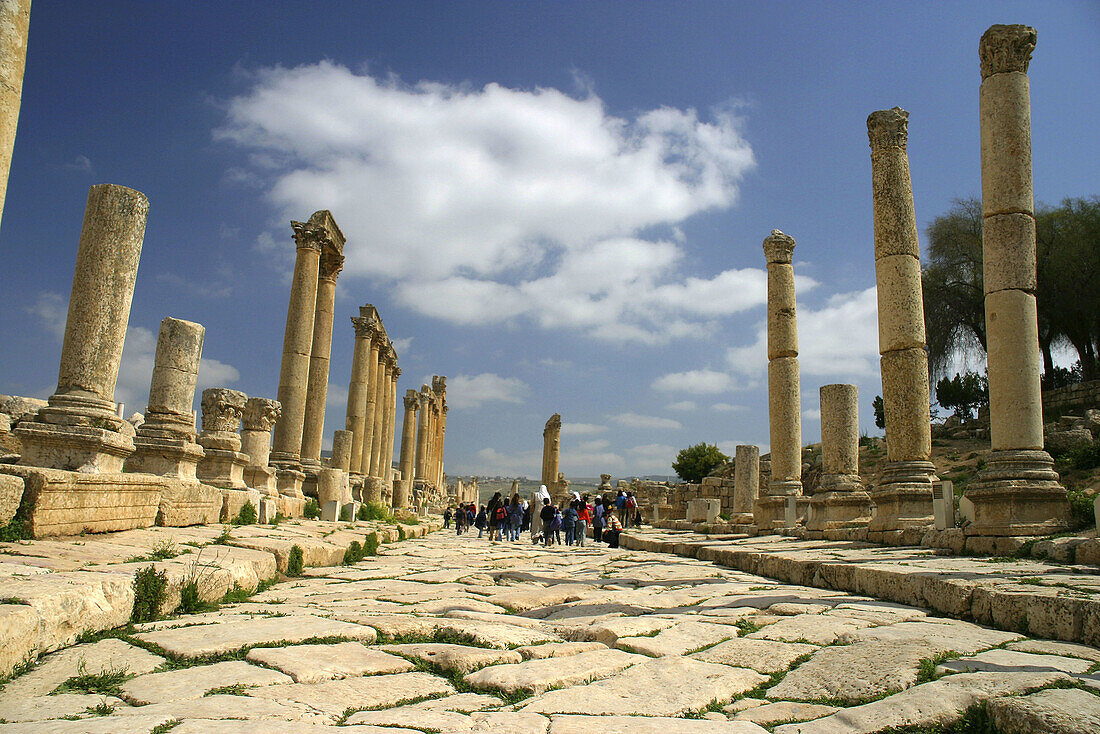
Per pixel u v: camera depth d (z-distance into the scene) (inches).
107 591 241.9
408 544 844.0
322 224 959.6
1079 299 1402.6
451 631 249.8
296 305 923.4
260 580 376.5
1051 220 1457.9
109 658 203.3
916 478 569.9
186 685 180.9
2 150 300.8
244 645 221.5
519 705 173.9
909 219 609.9
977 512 477.1
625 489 2245.3
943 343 1574.8
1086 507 445.1
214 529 505.7
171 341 537.0
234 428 637.3
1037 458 474.0
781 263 891.4
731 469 1836.9
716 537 811.4
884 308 605.0
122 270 438.0
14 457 450.9
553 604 345.1
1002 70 516.4
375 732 149.2
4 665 180.7
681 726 155.2
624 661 215.9
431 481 2433.6
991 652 214.2
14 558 287.7
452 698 180.4
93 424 409.7
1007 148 510.0
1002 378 495.8
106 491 401.1
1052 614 238.1
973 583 284.7
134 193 446.0
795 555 465.1
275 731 145.6
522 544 948.6
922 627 258.5
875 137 628.1
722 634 253.9
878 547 536.4
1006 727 149.6
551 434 2461.9
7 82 303.7
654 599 342.0
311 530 645.3
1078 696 159.2
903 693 173.3
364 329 1352.1
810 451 1748.3
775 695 185.2
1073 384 1409.9
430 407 2317.9
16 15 309.6
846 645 229.1
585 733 150.3
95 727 144.6
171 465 518.3
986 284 516.7
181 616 274.4
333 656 212.4
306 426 1018.7
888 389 595.8
